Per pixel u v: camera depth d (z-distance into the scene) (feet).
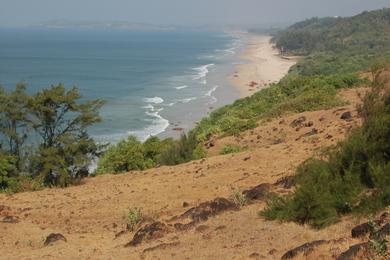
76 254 51.96
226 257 41.73
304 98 143.95
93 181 106.73
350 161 51.96
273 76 415.23
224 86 352.90
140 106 274.98
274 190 62.34
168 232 54.08
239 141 123.34
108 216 71.36
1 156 106.52
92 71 457.27
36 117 113.29
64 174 104.22
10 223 71.31
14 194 97.30
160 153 122.52
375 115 53.47
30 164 111.45
